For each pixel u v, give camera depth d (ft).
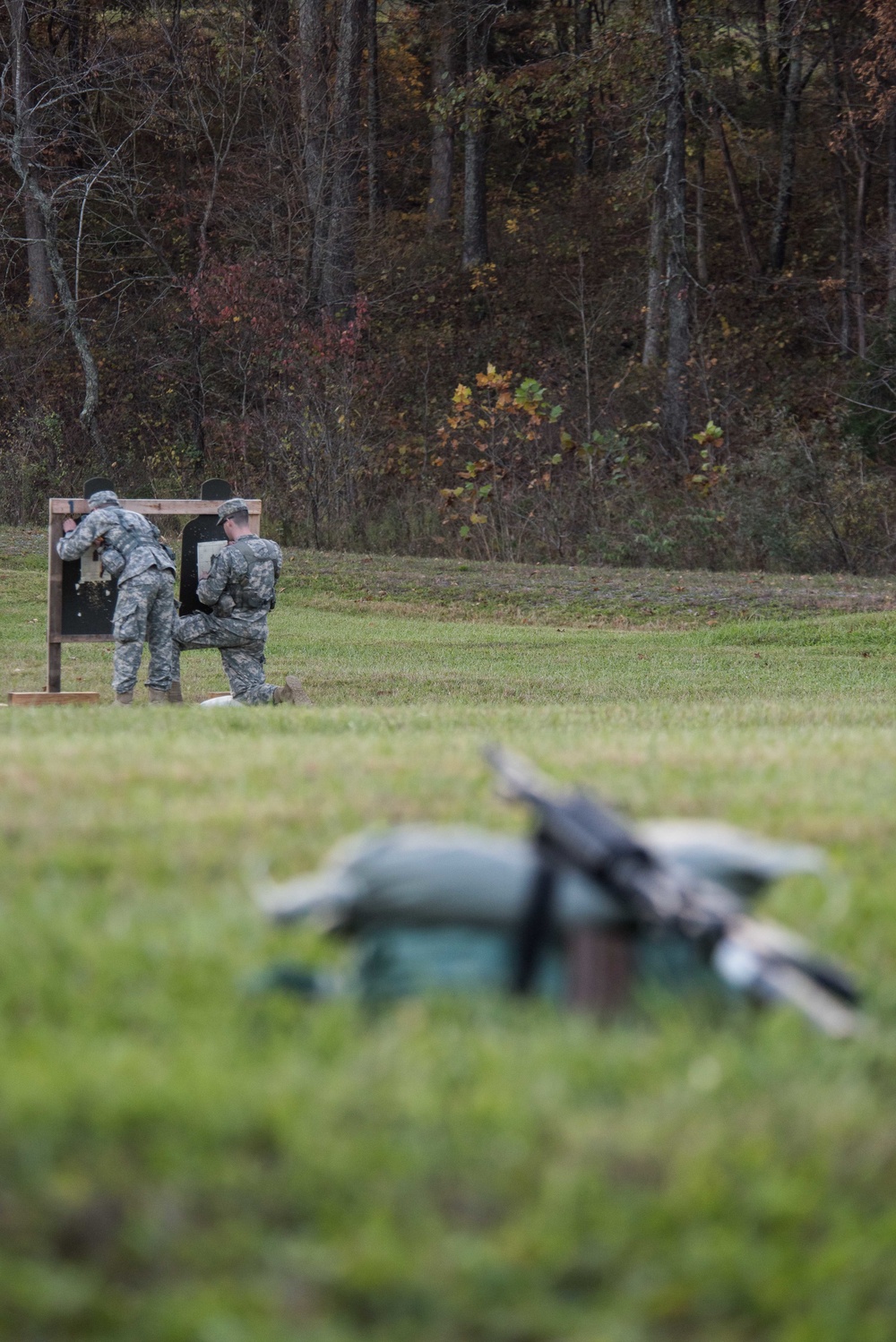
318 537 374.02
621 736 93.91
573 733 98.53
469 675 214.07
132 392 473.26
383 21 625.00
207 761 77.92
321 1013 36.32
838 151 493.36
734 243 549.95
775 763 78.07
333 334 404.36
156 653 160.86
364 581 311.27
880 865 54.49
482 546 360.69
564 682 207.31
